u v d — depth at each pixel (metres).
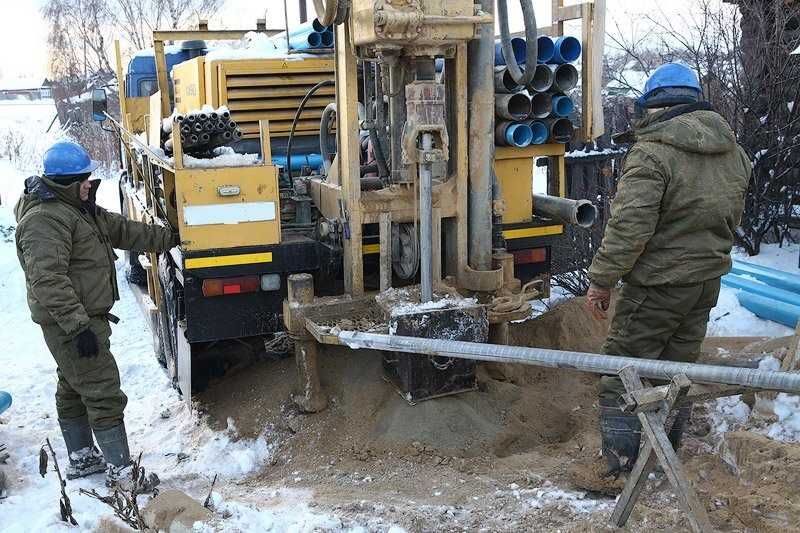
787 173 7.45
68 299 3.81
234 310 4.43
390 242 4.38
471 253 4.56
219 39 7.08
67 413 4.20
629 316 3.45
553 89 4.68
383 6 3.67
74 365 3.98
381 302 4.11
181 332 4.93
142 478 3.88
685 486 2.54
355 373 4.52
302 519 3.14
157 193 5.62
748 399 3.82
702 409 3.93
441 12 3.79
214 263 4.31
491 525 3.11
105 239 4.20
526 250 5.05
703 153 3.22
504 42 4.25
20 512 3.71
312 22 5.86
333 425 4.32
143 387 5.93
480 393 4.36
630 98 8.97
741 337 5.06
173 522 3.13
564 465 3.72
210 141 4.57
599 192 7.54
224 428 4.68
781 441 3.26
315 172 5.77
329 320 4.24
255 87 5.75
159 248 4.54
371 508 3.33
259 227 4.36
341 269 4.56
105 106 8.39
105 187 16.27
